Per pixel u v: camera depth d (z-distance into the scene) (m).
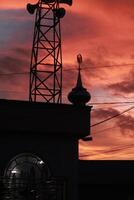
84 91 32.50
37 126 29.12
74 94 32.31
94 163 49.59
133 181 48.78
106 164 49.75
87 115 30.11
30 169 28.91
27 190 28.56
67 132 29.56
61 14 44.69
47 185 28.92
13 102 28.98
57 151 29.45
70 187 29.19
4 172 28.50
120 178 48.78
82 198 48.16
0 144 28.72
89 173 48.84
